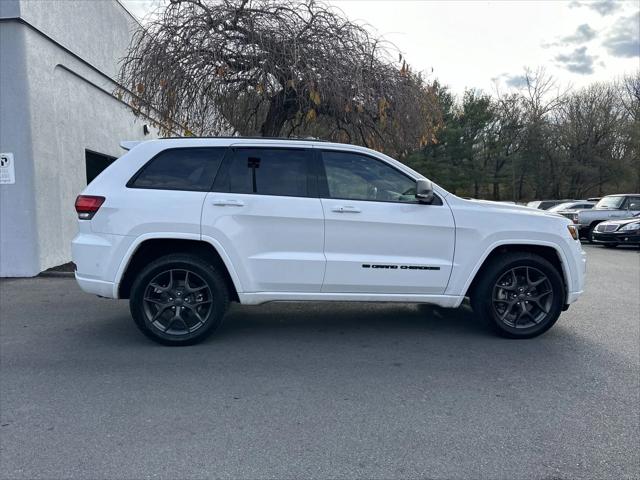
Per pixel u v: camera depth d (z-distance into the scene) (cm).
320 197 464
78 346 468
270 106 911
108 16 1102
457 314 593
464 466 274
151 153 462
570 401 355
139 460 277
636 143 3578
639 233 1434
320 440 300
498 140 4069
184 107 847
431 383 386
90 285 452
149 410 337
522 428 316
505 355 450
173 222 445
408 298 479
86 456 280
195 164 464
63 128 913
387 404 349
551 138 3953
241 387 376
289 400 354
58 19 875
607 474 267
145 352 452
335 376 399
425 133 927
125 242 443
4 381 385
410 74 885
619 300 692
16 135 787
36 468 269
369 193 475
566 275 491
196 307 466
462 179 3872
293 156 473
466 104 3941
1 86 778
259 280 459
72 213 954
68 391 367
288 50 780
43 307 616
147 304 457
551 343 486
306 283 463
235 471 267
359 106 816
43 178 832
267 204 454
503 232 475
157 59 788
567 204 2000
